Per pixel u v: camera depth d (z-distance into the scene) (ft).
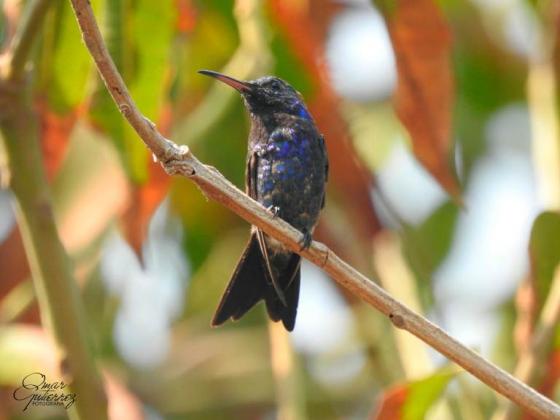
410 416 23.18
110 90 19.38
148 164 24.35
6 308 30.66
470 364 21.01
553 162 30.14
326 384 38.70
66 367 22.58
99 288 37.93
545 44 30.58
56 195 28.19
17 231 30.66
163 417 37.50
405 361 29.94
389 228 32.09
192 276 38.63
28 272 30.60
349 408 38.73
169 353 38.73
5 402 31.91
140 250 24.67
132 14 24.59
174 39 25.85
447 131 25.64
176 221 38.58
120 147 24.43
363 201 31.58
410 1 25.50
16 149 22.81
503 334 40.40
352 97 36.70
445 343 21.24
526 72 42.14
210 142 34.81
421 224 40.50
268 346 38.27
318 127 30.12
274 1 27.78
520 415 23.91
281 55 28.17
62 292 22.86
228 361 38.01
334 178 31.24
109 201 27.84
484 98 42.86
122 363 38.32
